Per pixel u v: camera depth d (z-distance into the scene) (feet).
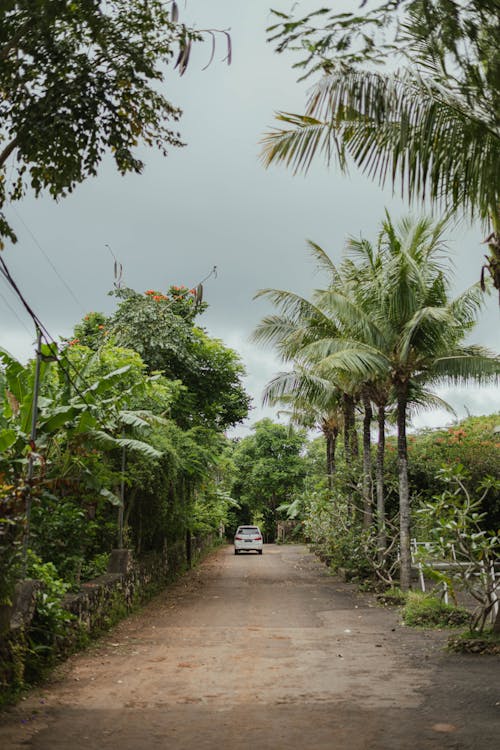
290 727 20.47
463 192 24.00
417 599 46.19
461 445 75.72
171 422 64.59
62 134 26.84
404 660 30.89
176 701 23.72
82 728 20.45
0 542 24.31
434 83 22.82
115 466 52.08
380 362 53.57
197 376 82.79
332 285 68.74
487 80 20.35
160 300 79.20
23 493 25.03
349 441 77.71
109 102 27.32
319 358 60.49
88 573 46.37
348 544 69.97
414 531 69.10
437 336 52.90
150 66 26.63
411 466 73.87
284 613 49.32
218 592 65.87
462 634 34.17
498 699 23.38
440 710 22.20
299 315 68.69
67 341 64.90
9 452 37.47
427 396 67.77
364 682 26.50
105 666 29.91
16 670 24.66
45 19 23.12
